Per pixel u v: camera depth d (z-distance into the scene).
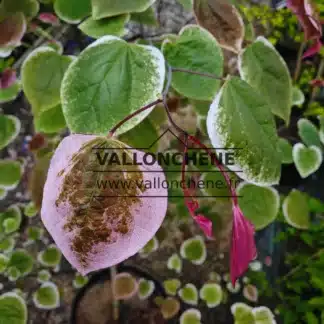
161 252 0.54
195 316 0.47
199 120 0.37
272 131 0.23
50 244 0.52
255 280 0.53
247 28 0.31
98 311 0.48
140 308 0.48
